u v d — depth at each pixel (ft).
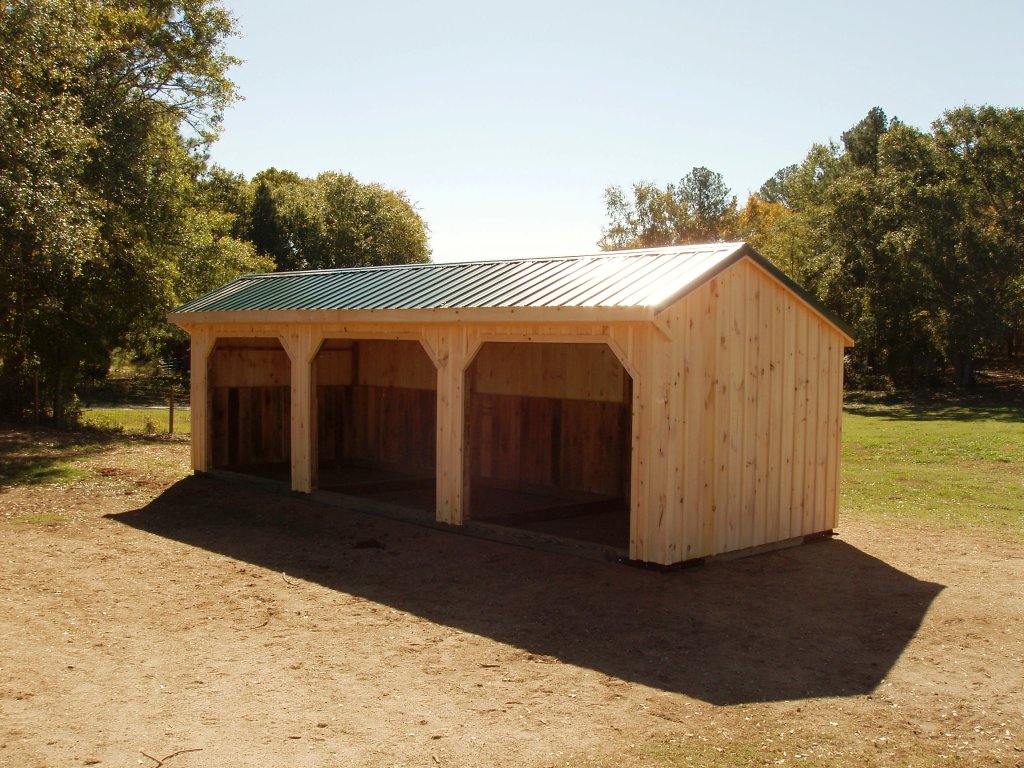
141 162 67.62
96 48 60.85
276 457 47.62
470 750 14.56
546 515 35.53
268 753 14.34
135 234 70.28
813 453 31.48
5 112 49.60
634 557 26.58
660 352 25.43
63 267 55.57
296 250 162.71
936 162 126.41
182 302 74.74
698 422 26.71
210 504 37.27
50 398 68.74
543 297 28.22
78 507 36.50
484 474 45.06
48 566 27.07
